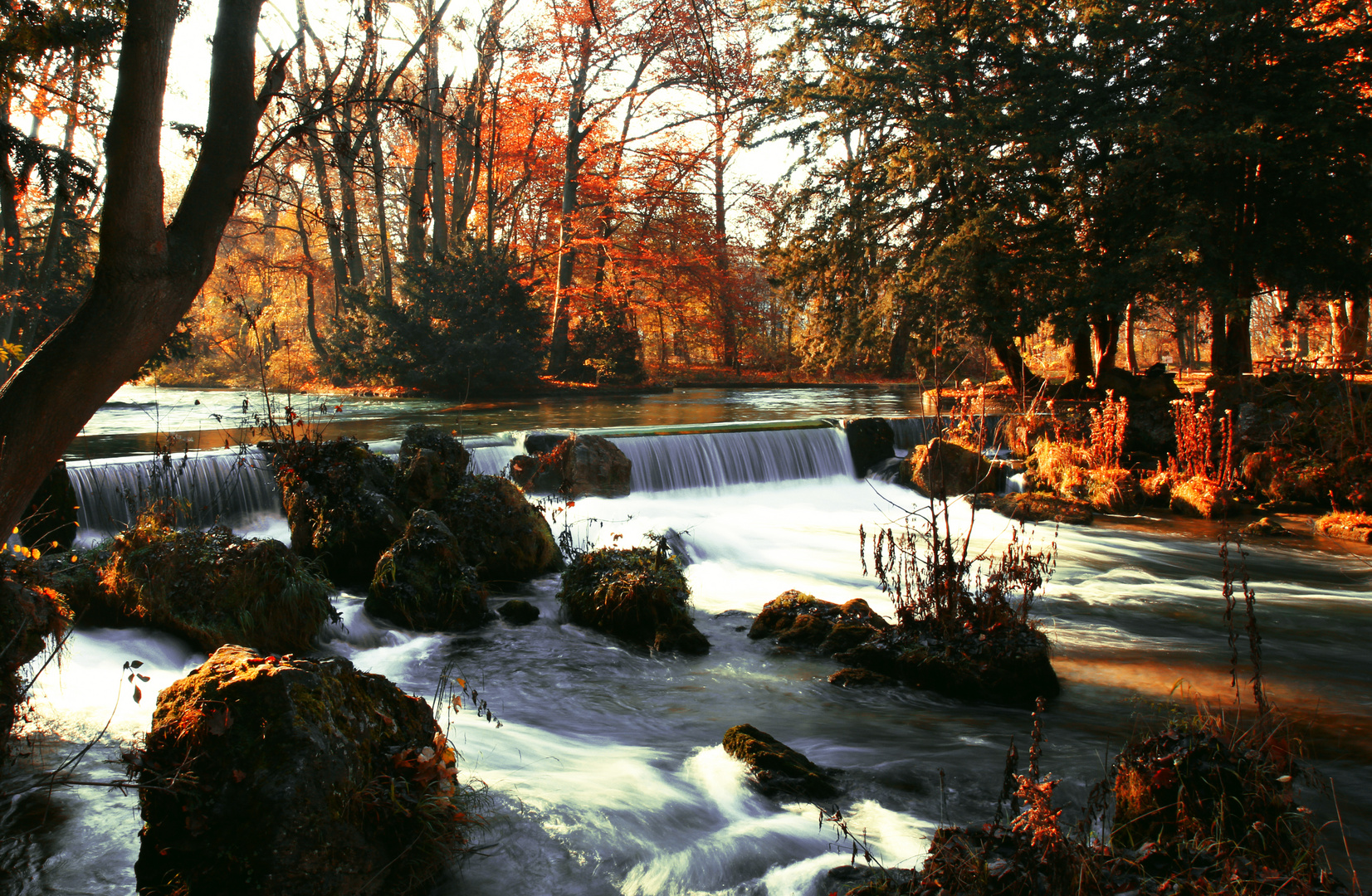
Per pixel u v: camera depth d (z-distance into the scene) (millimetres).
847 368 45438
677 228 38625
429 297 30734
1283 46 19109
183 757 3666
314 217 8953
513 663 7656
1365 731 6250
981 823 4844
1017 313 20156
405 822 4016
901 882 3848
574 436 15148
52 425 4742
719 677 7402
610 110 35969
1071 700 6965
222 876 3539
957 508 15773
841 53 23859
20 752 5223
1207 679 7449
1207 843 3789
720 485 16719
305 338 45781
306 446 10492
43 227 23672
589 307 37844
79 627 7422
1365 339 29344
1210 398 17703
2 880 3920
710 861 4355
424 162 36219
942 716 6609
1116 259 20016
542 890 4059
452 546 9008
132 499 10992
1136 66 21188
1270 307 40438
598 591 8516
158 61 4754
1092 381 22391
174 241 5078
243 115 5379
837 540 13383
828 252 24234
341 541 9672
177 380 42219
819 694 7039
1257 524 13859
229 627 7340
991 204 20922
